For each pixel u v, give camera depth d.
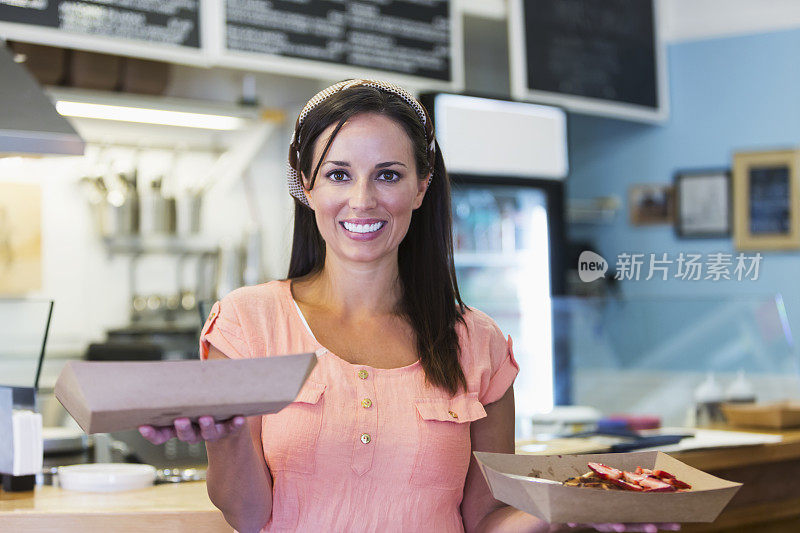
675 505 1.19
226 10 3.71
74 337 4.16
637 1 5.06
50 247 4.20
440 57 4.33
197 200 4.27
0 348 1.96
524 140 4.40
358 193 1.38
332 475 1.35
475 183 4.20
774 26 4.91
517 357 2.65
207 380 1.13
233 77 4.64
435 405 1.40
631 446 2.24
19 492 1.86
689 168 5.14
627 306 2.73
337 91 1.43
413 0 4.25
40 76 3.70
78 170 4.25
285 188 4.81
